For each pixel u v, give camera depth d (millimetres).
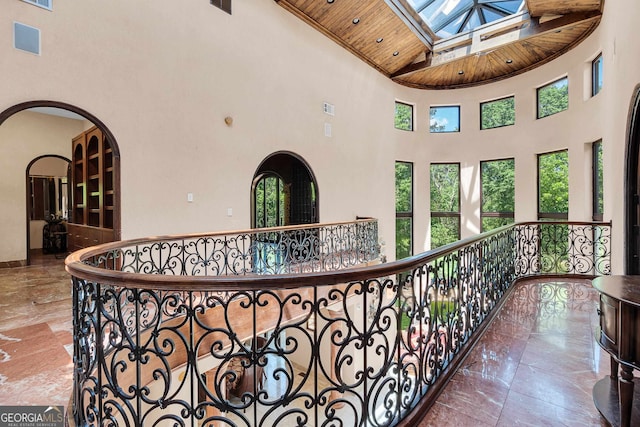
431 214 9391
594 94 6367
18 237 5875
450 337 2340
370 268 1598
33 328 2789
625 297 1521
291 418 5305
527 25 6504
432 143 9250
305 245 5676
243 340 3678
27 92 3420
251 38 5590
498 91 8516
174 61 4594
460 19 7551
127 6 4141
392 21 6898
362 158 7895
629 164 3832
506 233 4195
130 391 1621
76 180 6207
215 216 5078
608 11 4961
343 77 7414
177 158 4637
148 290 1504
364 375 1611
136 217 4246
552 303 3795
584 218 6457
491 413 1848
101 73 3928
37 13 3488
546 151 7566
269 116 5875
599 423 1757
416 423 1759
